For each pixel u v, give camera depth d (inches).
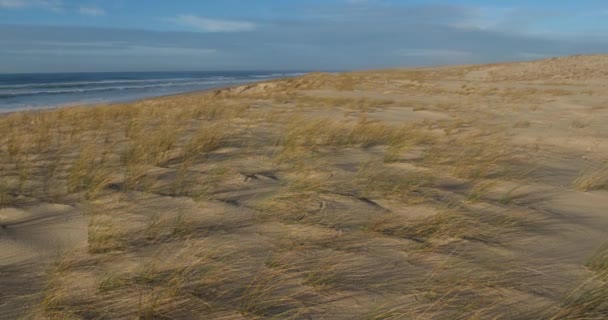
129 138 316.5
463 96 783.1
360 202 181.9
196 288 114.1
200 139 285.3
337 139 310.3
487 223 160.4
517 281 117.8
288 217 163.6
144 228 151.6
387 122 434.3
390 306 106.0
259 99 706.8
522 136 363.9
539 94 774.5
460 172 226.1
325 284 116.3
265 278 119.2
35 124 406.6
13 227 151.3
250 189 197.6
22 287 114.3
